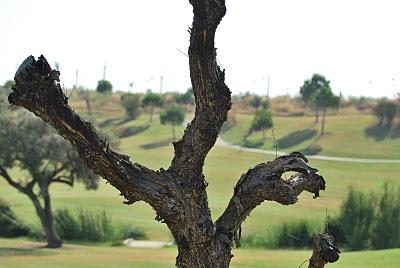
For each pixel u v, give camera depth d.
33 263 36.12
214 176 89.62
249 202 6.44
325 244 6.03
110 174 6.04
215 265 6.32
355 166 97.88
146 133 134.75
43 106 5.64
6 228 56.53
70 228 55.19
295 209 62.41
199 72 6.20
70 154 49.00
